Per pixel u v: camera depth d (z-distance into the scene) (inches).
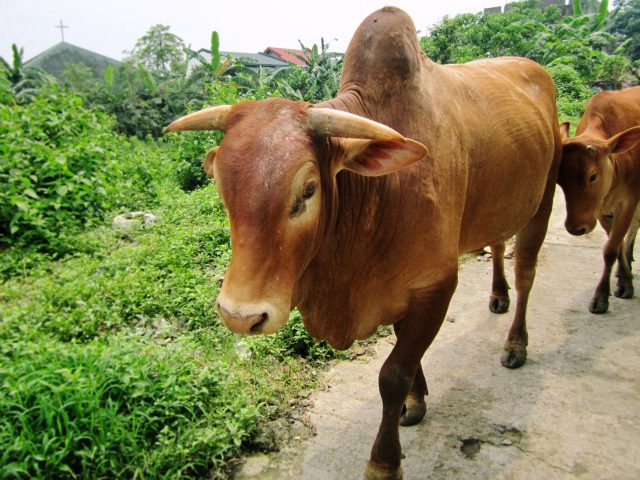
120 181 294.0
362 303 93.4
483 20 917.2
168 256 195.9
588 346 144.1
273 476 103.0
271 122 73.3
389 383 92.0
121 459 100.6
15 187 226.1
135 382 112.0
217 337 148.6
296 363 139.6
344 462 106.0
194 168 346.6
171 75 1027.3
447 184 93.6
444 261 93.4
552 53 796.6
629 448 105.0
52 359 120.7
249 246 70.0
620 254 172.9
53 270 200.1
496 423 115.0
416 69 93.5
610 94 178.4
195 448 104.0
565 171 157.4
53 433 98.8
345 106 85.7
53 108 301.1
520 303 138.0
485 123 109.8
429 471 102.1
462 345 149.3
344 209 84.7
